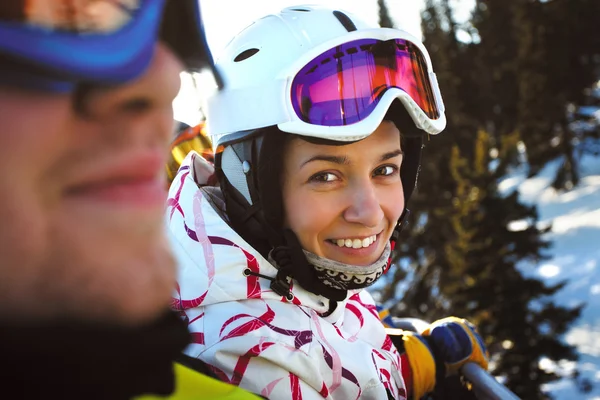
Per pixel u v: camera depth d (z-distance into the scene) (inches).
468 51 328.2
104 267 11.6
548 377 114.0
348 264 43.8
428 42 314.7
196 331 43.1
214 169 48.3
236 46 45.7
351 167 42.6
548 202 327.3
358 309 52.6
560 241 247.8
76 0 10.8
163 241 12.9
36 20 10.5
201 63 14.4
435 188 172.4
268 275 44.4
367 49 42.4
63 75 10.6
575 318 120.8
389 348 53.2
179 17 13.5
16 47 10.2
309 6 47.4
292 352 41.9
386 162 44.2
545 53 319.9
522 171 380.2
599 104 334.0
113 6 11.2
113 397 13.1
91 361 12.0
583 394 132.0
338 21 45.1
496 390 54.4
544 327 128.3
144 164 12.2
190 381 31.5
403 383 51.6
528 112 314.0
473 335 61.5
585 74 325.1
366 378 45.3
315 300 46.5
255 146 43.8
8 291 10.8
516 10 327.6
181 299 44.8
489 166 137.5
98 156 11.5
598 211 284.4
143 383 13.6
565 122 330.0
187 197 46.7
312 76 41.2
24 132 10.5
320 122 40.9
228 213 46.8
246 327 41.6
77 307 11.4
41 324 11.2
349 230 43.2
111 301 11.7
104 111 11.4
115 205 11.8
